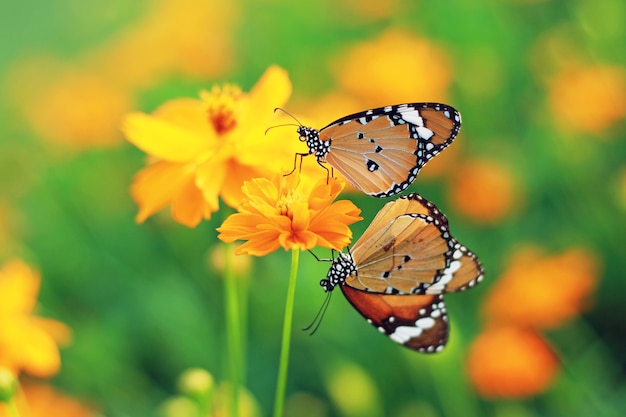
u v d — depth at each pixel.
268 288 0.73
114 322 0.77
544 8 0.91
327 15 0.99
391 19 0.96
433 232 0.53
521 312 0.68
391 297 0.54
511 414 0.70
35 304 0.76
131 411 0.73
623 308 0.74
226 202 0.57
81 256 0.81
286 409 0.72
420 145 0.55
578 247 0.75
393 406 0.72
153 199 0.58
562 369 0.71
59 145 0.89
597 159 0.77
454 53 0.86
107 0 1.20
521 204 0.77
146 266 0.79
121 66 0.95
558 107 0.77
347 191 0.72
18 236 0.85
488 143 0.80
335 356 0.72
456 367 0.67
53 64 1.08
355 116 0.55
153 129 0.58
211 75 0.93
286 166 0.56
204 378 0.60
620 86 0.77
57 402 0.71
